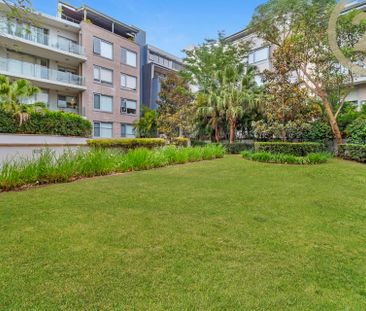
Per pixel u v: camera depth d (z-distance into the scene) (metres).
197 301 1.87
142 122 22.67
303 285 2.12
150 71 29.59
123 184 5.59
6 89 12.05
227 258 2.51
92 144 11.51
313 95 13.45
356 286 2.13
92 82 20.67
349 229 3.39
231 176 6.85
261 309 1.82
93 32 20.75
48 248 2.60
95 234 2.97
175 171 7.55
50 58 19.47
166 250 2.64
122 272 2.21
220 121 16.66
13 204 3.96
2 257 2.40
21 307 1.76
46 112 10.39
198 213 3.83
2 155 8.35
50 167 5.72
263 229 3.30
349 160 10.41
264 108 13.27
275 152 10.44
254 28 15.45
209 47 21.81
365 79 15.77
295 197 4.86
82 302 1.83
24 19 6.42
